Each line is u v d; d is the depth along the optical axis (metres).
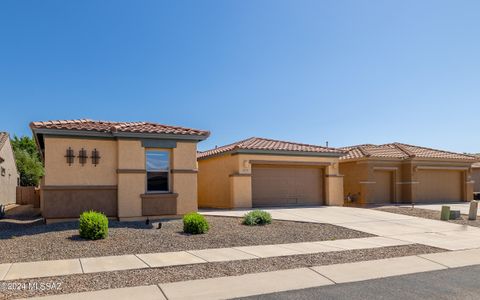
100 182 15.27
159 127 16.92
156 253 10.05
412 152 28.45
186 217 13.21
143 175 15.79
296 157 22.86
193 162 16.72
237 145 22.09
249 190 21.55
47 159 14.56
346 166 27.88
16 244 10.90
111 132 15.40
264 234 13.09
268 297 6.75
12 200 31.33
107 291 6.93
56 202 14.61
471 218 18.41
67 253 9.88
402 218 18.25
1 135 29.30
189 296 6.76
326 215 18.44
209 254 10.00
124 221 15.20
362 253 10.41
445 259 9.82
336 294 6.93
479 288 7.32
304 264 9.10
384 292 7.05
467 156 30.28
